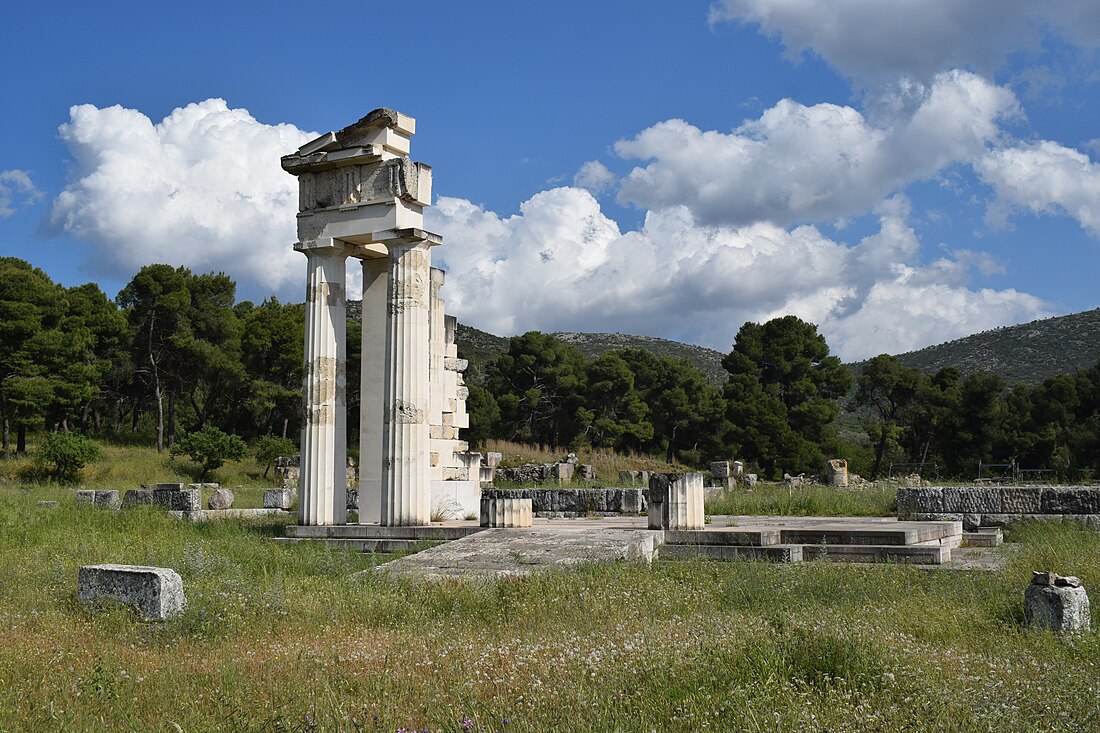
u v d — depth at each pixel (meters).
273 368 64.94
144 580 11.12
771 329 65.56
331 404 20.45
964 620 10.33
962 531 20.62
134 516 22.33
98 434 66.38
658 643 8.63
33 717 6.92
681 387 70.75
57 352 56.47
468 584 12.86
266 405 63.38
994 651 8.91
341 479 20.61
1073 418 52.66
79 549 16.81
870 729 6.31
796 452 58.47
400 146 20.28
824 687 7.37
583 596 11.88
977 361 113.94
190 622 10.53
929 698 6.89
